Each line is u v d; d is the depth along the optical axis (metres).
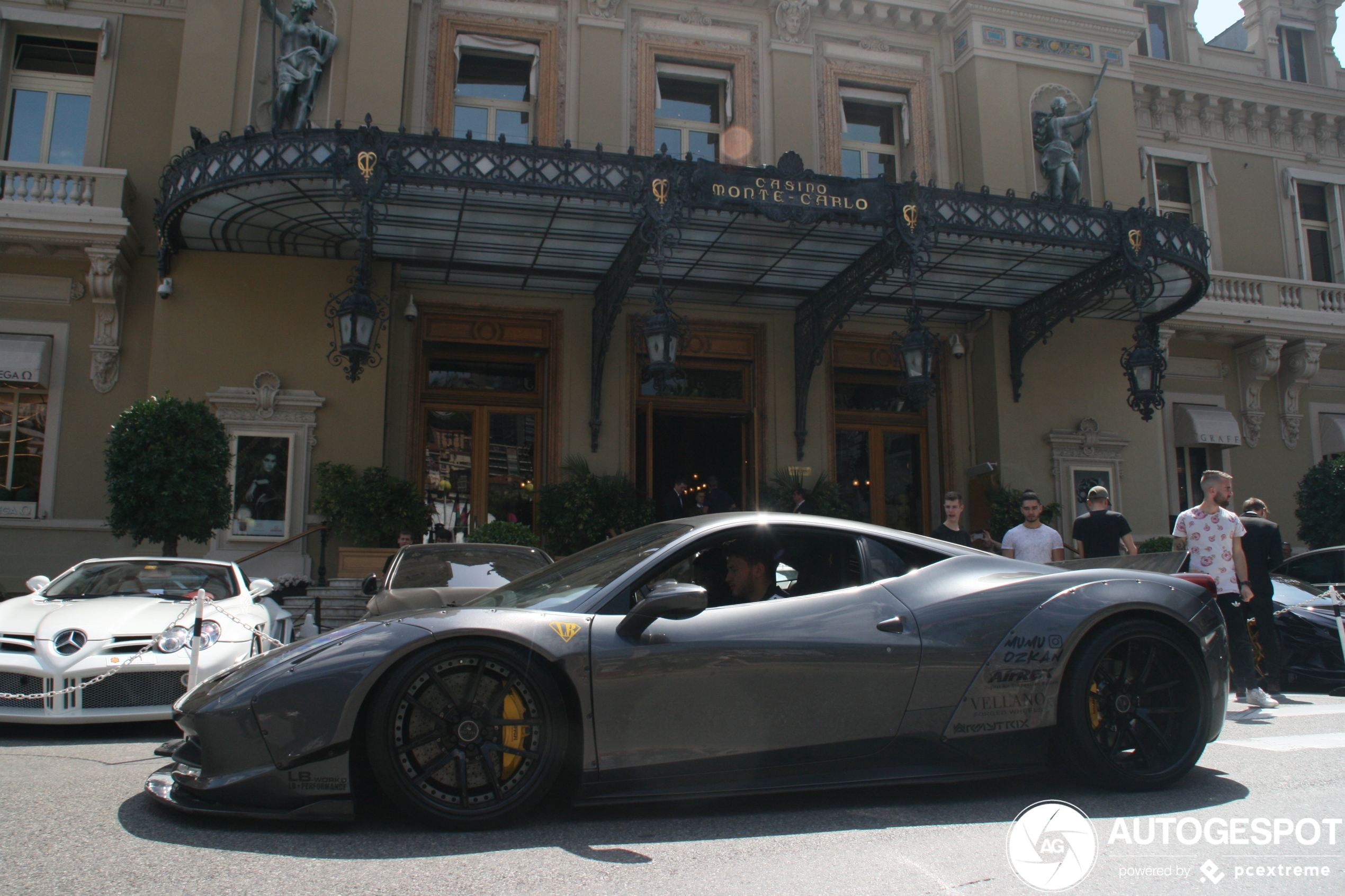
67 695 5.27
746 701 3.31
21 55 12.91
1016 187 14.24
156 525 9.30
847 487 14.17
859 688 3.41
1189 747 3.69
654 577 3.53
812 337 13.32
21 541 11.69
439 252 11.84
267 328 11.69
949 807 3.48
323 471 11.16
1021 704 3.55
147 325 12.31
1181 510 16.00
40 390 12.17
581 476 12.16
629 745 3.20
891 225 10.66
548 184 9.91
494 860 2.78
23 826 3.10
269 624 6.56
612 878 2.63
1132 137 15.06
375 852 2.84
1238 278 15.92
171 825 3.12
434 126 12.67
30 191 11.80
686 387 13.70
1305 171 17.47
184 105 11.88
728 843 3.00
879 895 2.52
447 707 3.13
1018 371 13.90
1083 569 3.93
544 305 13.16
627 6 13.66
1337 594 8.01
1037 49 14.79
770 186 10.35
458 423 12.98
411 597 6.72
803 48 14.16
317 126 12.09
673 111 13.96
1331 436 16.52
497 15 13.13
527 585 3.90
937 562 3.83
